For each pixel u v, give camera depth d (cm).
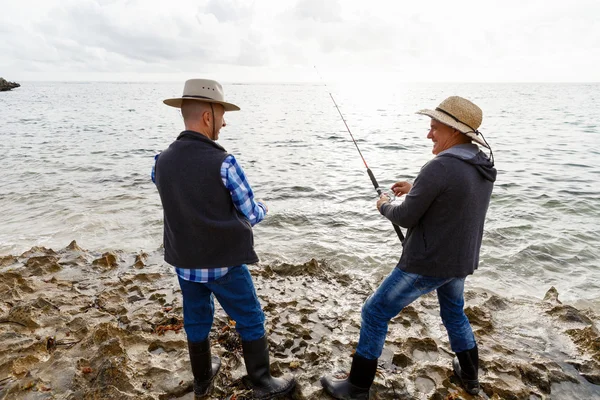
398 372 282
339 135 2086
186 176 186
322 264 513
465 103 204
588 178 1029
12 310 332
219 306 369
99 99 6619
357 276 487
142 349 298
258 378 238
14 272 430
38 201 828
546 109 4197
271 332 329
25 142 1709
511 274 510
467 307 375
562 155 1406
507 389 266
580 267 529
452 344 253
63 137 1916
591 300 448
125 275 460
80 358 268
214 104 195
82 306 373
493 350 318
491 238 621
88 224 683
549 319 373
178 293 411
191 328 232
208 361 242
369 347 233
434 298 404
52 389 246
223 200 192
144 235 634
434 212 198
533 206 787
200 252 196
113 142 1781
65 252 525
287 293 415
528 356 313
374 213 754
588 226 674
